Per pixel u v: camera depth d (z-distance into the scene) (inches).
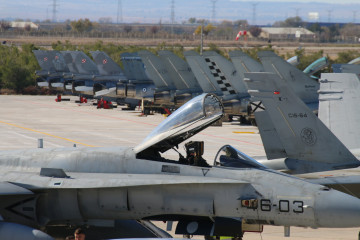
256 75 2295.8
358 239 1897.1
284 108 2278.5
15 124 5743.1
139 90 7160.4
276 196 1627.7
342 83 2613.2
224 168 1733.5
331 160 2260.1
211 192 1686.8
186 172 1753.2
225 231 1706.4
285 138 2301.9
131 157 1835.6
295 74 4822.8
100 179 1758.1
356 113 2581.2
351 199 1563.7
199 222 1752.0
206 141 4670.3
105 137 4852.4
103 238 1945.1
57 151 1971.0
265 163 2345.0
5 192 1676.9
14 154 2015.3
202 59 5979.3
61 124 5802.2
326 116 2645.2
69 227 1895.9
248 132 5388.8
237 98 5787.4
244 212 1664.6
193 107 1764.3
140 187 1747.0
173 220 1786.4
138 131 5315.0
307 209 1584.6
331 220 1565.0
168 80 6673.2
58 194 1802.4
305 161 2282.2
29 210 1787.6
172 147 1825.8
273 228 2172.7
